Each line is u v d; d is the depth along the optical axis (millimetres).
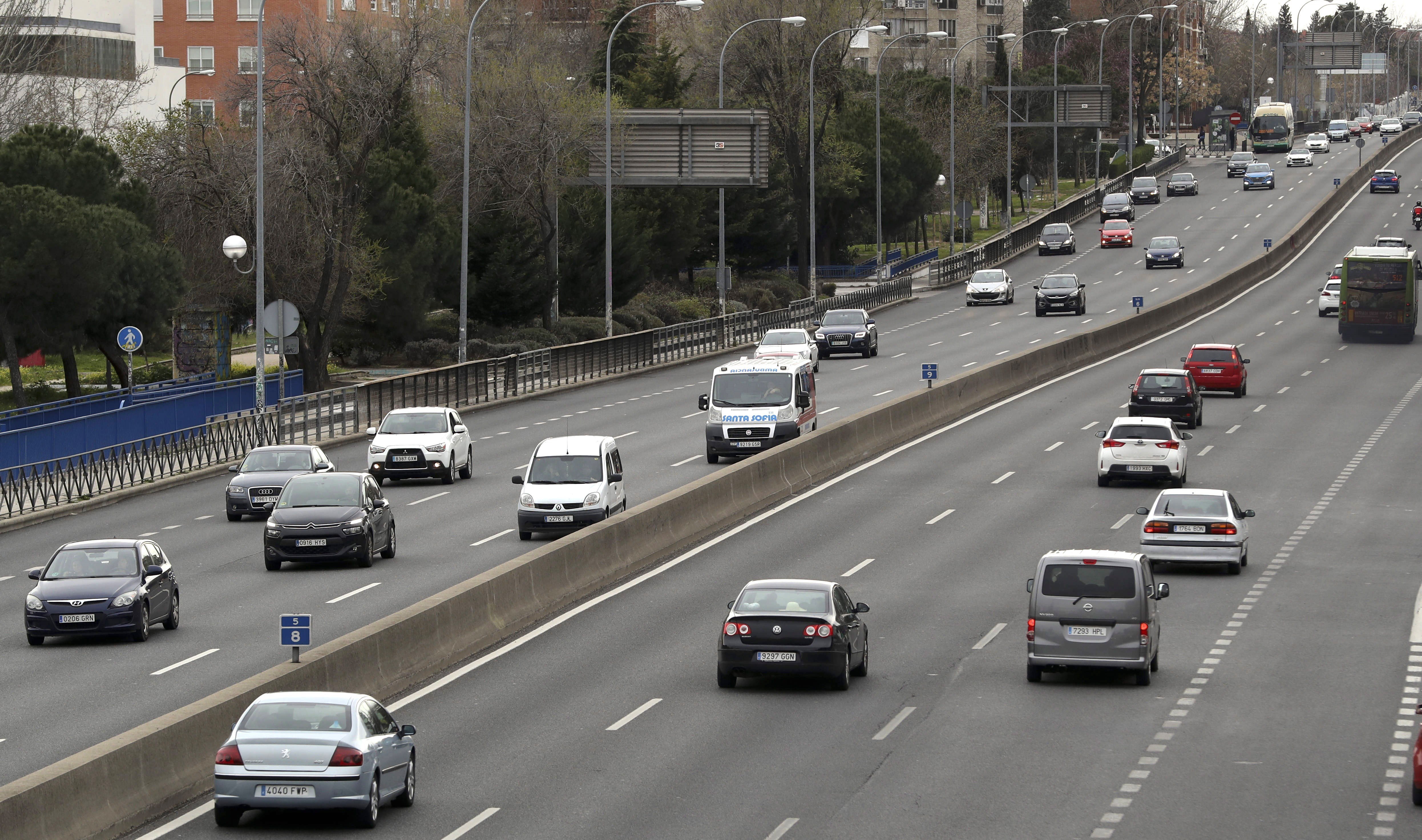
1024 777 34094
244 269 119188
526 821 31062
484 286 139125
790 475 76062
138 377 121000
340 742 30141
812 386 86938
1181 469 74750
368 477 62750
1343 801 32219
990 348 131875
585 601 54875
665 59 180500
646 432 96438
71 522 74062
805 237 193250
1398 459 82438
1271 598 54281
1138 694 41938
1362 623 50438
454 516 71875
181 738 33438
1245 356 124500
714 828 30500
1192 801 32219
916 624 50531
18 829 27859
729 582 57344
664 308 164375
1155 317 137750
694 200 173875
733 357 144250
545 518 64750
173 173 120125
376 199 128375
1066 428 93312
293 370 114125
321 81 114062
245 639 49094
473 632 47938
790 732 38031
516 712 40375
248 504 72750
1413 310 130500
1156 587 44188
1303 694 41656
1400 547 62625
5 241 99500
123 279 104688
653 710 40312
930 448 88250
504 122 140625
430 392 107250
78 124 155750
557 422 103375
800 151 188625
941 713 39906
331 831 30344
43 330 102312
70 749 36906
